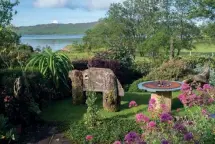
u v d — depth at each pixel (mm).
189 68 10648
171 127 3529
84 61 10430
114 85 6785
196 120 4156
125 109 7051
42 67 7875
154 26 30062
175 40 26656
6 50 9766
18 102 5812
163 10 29156
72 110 7160
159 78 10172
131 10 33281
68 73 8008
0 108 5684
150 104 4965
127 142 3117
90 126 5883
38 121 6320
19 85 5789
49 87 7750
